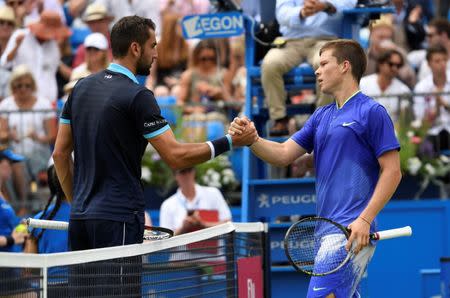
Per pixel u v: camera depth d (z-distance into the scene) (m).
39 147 32.97
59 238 24.30
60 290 14.64
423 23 39.59
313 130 18.61
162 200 33.12
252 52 27.14
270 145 18.58
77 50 38.09
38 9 40.03
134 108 16.88
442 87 34.47
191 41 38.66
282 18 26.02
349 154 17.78
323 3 25.27
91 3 40.53
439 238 31.67
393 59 34.09
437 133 32.06
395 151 17.58
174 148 17.02
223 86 36.25
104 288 15.55
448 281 23.50
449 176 32.09
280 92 25.89
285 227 26.20
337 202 17.81
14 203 32.47
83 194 17.11
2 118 32.94
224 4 26.98
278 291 26.73
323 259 17.70
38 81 36.94
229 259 19.55
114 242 16.75
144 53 17.41
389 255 31.77
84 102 17.20
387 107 32.25
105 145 16.89
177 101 36.31
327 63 18.14
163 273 17.08
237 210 32.41
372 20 26.55
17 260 13.74
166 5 39.34
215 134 32.66
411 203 31.78
